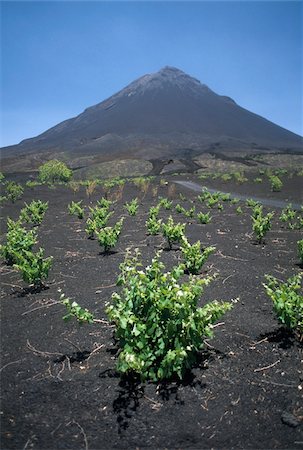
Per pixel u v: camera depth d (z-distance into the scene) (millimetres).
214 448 2795
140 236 9648
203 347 4035
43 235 10234
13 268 7227
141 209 15867
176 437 2893
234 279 6098
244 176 38656
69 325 4621
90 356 3926
